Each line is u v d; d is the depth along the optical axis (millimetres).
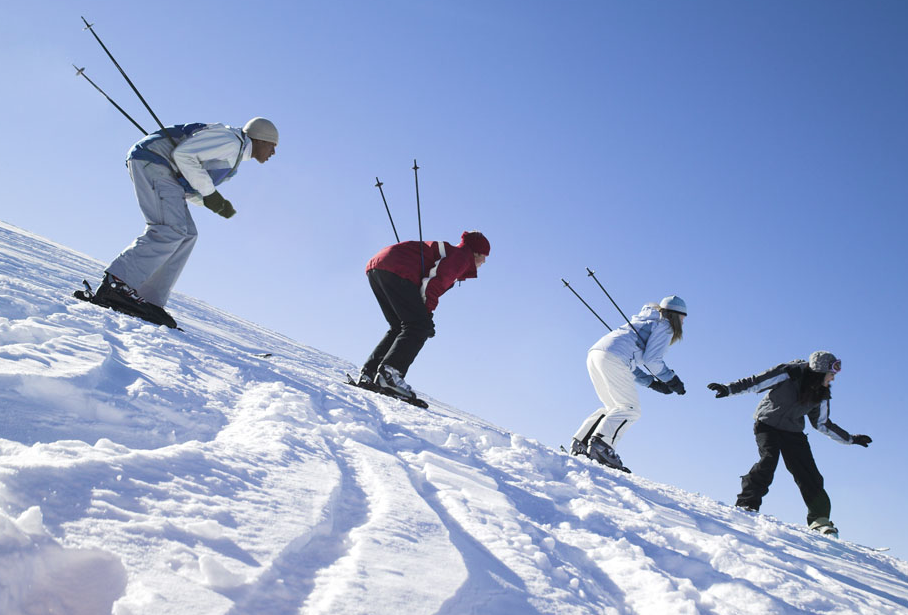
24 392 1871
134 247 4203
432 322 5195
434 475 2695
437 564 1613
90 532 1143
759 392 6109
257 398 2965
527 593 1698
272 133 4566
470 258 5316
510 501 2789
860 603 2814
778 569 2971
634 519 3131
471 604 1480
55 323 2900
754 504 5918
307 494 1771
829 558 4113
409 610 1312
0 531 989
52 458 1369
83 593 1021
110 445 1596
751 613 2297
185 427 2234
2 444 1540
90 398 2016
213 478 1604
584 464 4469
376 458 2561
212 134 4289
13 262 4777
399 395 5047
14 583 937
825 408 6117
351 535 1646
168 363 2938
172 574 1131
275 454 2053
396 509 1937
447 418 4453
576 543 2482
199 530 1300
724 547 2934
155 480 1452
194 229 4449
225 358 3670
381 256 5191
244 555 1293
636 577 2213
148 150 4262
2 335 2354
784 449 6008
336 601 1241
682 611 1962
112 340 3008
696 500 4867
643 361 5805
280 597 1211
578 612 1709
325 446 2461
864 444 6195
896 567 4773
